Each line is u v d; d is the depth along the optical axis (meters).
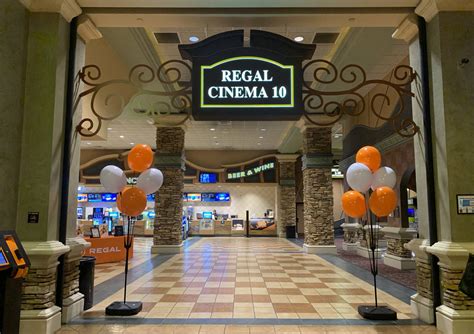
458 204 3.93
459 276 3.84
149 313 4.59
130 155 4.75
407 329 3.97
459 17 4.15
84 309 4.73
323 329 3.97
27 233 3.88
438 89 4.17
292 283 6.60
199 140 17.53
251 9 4.47
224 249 12.83
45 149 3.98
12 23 3.81
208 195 20.23
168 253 11.38
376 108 9.45
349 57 7.25
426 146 4.32
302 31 6.84
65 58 4.29
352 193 4.64
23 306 3.77
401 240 8.42
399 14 4.49
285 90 4.47
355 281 6.81
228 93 4.46
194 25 4.77
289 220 18.88
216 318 4.38
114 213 20.14
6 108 3.72
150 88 9.02
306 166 11.56
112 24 4.71
